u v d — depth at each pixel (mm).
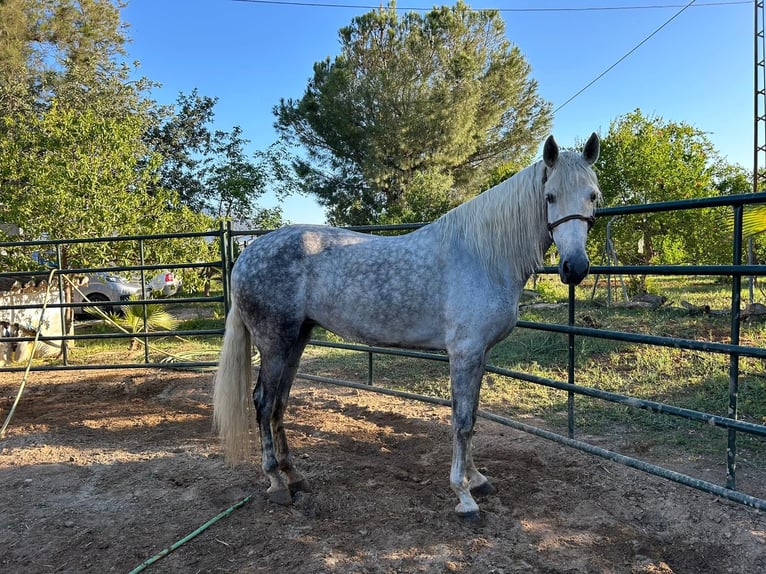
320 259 2828
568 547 2359
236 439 2914
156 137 18078
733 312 2662
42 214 7949
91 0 19500
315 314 2875
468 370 2621
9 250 7902
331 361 6559
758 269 2482
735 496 2549
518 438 3773
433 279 2678
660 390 4715
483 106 21609
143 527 2549
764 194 2430
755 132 13430
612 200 11453
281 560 2254
